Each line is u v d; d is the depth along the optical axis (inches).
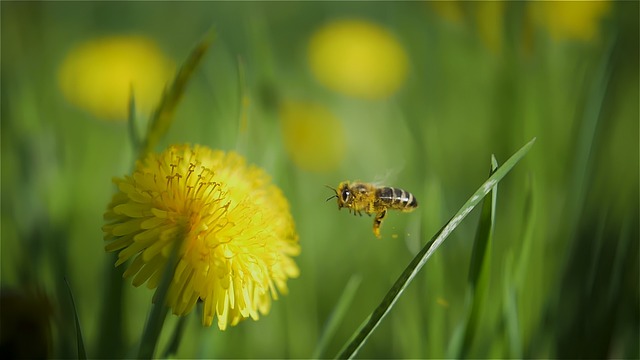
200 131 15.1
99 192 14.3
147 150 11.7
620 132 13.7
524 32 13.6
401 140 15.4
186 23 19.9
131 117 11.9
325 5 21.1
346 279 13.7
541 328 11.9
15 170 12.9
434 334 11.7
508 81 13.5
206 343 11.5
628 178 13.2
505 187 13.2
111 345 11.6
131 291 13.1
